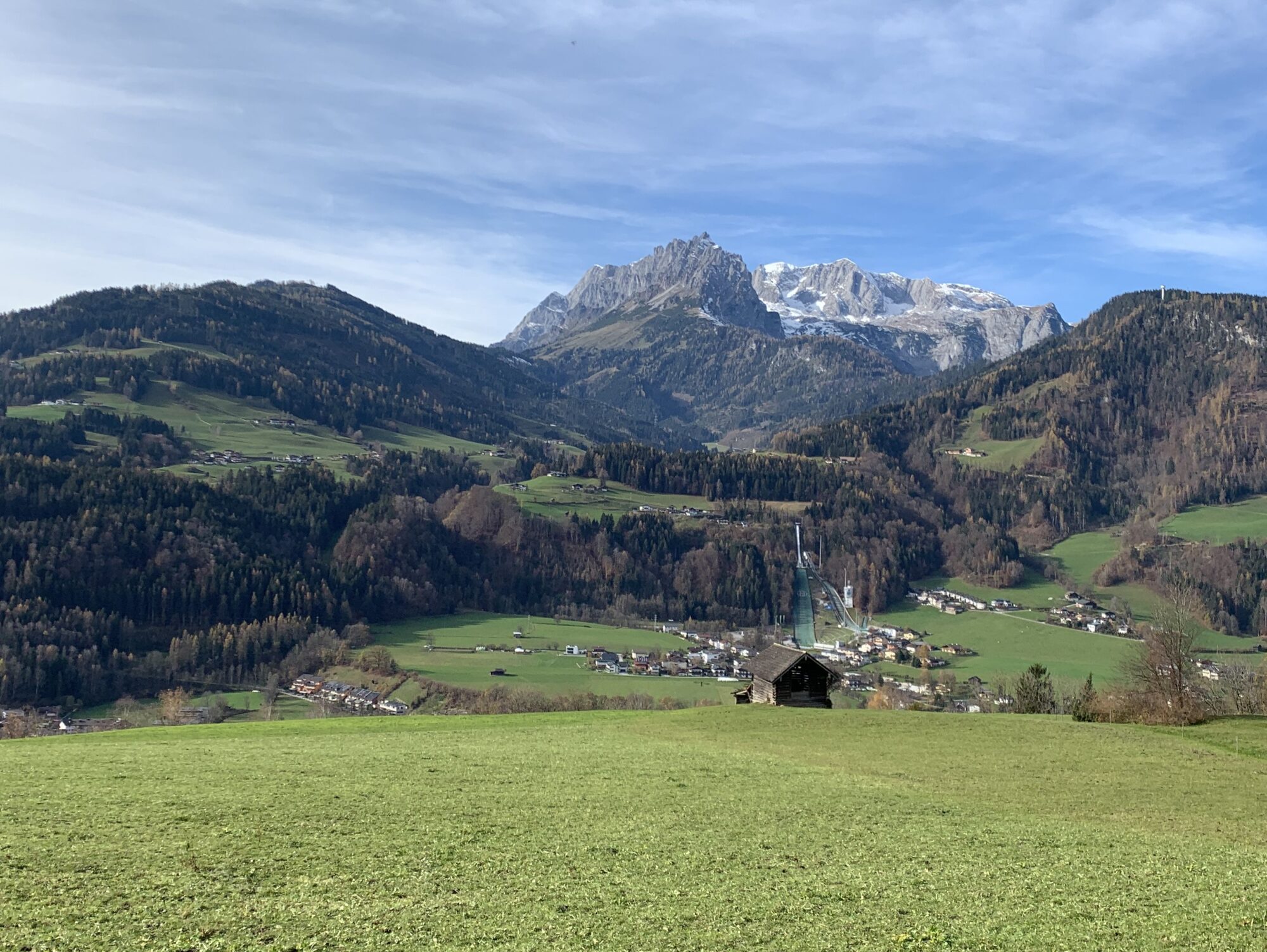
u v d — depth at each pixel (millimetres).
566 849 32125
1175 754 55625
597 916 25875
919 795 43812
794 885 29219
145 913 24656
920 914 26891
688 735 60938
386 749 50938
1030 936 25297
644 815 37531
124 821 32938
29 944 22438
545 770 45969
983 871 31250
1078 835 36719
